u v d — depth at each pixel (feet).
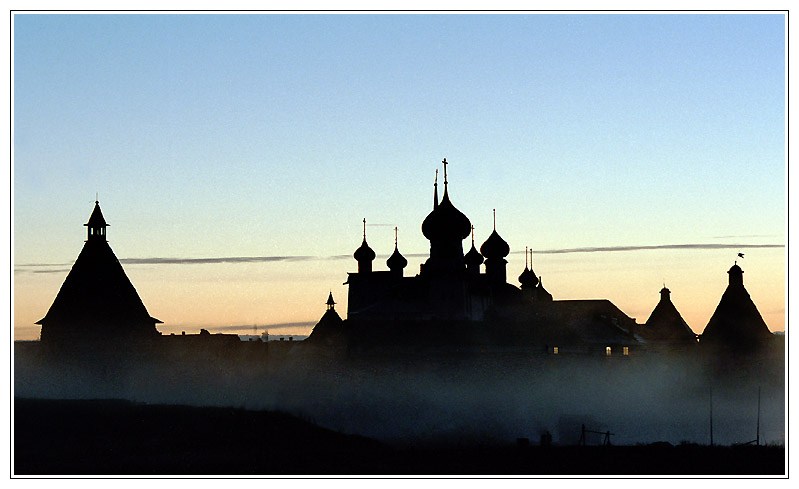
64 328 453.99
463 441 367.04
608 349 534.37
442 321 512.63
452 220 535.60
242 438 341.00
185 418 362.94
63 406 373.81
